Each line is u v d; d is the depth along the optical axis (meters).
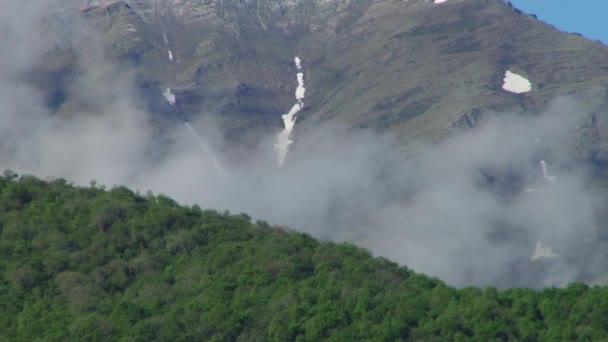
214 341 192.00
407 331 192.25
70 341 192.00
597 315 192.25
